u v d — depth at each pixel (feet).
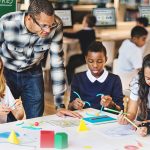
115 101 9.04
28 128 6.73
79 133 6.53
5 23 8.13
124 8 21.76
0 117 8.03
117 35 20.12
